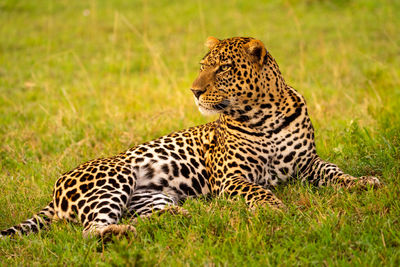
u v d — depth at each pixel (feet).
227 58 30.42
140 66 77.41
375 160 33.63
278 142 31.71
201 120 47.78
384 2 101.30
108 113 53.36
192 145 33.53
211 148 33.14
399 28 86.22
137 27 99.86
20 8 119.65
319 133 42.88
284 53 77.51
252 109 31.07
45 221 29.66
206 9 109.60
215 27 94.99
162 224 26.91
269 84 30.96
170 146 33.01
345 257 22.49
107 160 31.48
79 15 112.47
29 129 49.52
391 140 36.88
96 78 70.59
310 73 63.77
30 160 42.04
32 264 24.61
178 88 59.00
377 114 45.62
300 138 31.83
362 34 84.48
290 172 32.42
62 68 77.41
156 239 25.54
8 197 33.76
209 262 22.66
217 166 32.40
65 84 69.36
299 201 29.30
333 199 28.50
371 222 25.04
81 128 48.42
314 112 48.14
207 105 30.68
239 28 92.68
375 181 29.50
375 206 26.81
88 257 24.40
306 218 26.22
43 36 97.04
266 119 31.32
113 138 45.60
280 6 107.55
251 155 31.78
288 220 25.96
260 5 109.40
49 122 51.34
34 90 67.31
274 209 27.12
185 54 80.18
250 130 31.53
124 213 29.78
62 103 59.47
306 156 32.19
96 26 101.65
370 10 98.84
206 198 32.63
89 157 41.39
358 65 69.10
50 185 35.96
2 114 56.95
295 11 102.58
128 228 25.67
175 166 32.37
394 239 23.38
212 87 30.53
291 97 31.78
